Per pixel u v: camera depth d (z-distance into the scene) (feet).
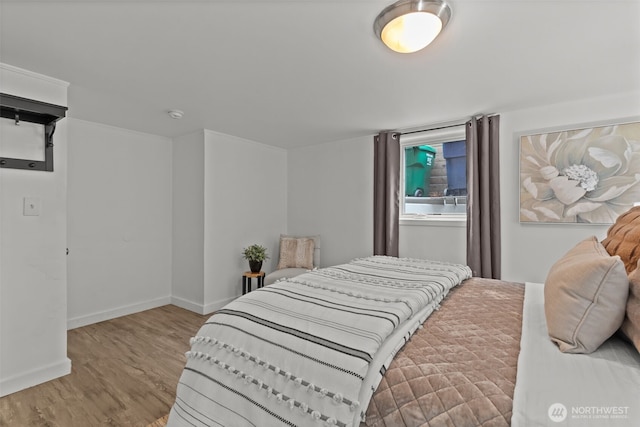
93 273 10.70
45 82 6.92
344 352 3.19
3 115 6.43
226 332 4.10
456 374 2.90
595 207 8.02
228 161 12.30
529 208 8.91
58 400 6.28
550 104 8.64
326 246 13.53
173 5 4.57
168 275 12.88
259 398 3.39
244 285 12.03
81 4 4.53
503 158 9.39
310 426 2.95
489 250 9.35
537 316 4.30
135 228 11.82
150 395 6.48
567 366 2.91
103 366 7.66
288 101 8.52
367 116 9.82
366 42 5.58
